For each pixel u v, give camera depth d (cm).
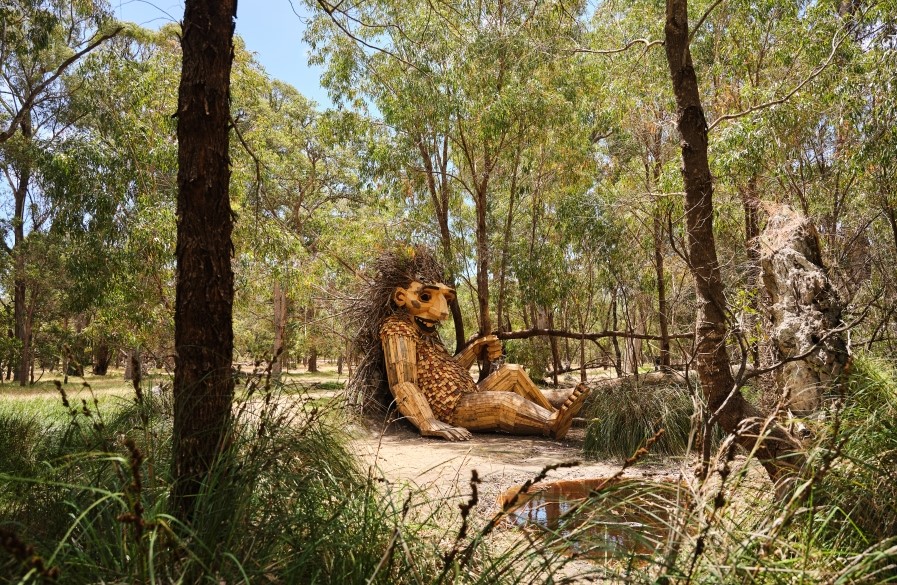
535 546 276
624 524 272
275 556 259
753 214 1178
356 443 591
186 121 336
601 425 838
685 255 470
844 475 328
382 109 1395
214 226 336
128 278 1416
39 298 2819
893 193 976
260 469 301
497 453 850
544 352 1872
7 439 580
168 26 1867
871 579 247
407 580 275
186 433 315
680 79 479
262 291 1803
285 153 2741
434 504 443
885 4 970
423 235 1503
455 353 1405
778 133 1120
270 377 358
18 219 2581
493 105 1276
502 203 1761
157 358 532
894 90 909
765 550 255
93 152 1370
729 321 450
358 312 1177
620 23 1459
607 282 1433
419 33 1291
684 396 840
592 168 1600
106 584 216
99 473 291
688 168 475
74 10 1525
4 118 2461
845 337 505
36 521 308
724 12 1248
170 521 249
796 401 495
